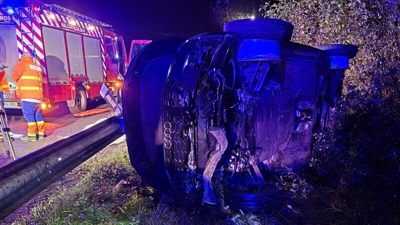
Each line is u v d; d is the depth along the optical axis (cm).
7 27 799
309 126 347
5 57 808
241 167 272
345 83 459
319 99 367
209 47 257
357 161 294
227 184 282
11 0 779
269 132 281
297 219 275
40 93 650
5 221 307
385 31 450
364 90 339
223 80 251
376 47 448
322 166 332
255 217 274
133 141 326
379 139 283
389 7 430
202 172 268
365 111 313
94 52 1098
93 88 1088
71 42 950
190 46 266
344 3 573
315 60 341
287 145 319
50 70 844
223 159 273
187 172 272
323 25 599
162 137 298
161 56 318
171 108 268
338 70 393
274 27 251
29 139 650
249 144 267
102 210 312
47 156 285
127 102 323
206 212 288
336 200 283
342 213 281
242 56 256
